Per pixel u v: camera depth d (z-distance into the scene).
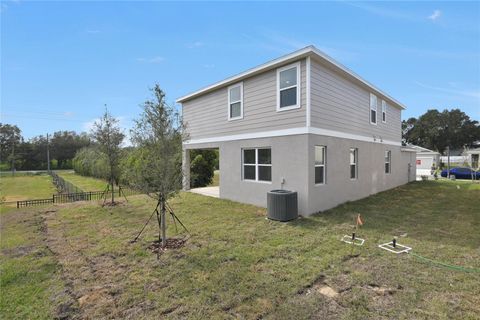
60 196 12.23
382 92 11.88
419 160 33.25
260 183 8.99
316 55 7.47
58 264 4.37
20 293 3.46
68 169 55.53
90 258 4.61
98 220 7.45
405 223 6.75
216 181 19.72
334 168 8.77
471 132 50.81
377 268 4.04
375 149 11.99
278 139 8.33
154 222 7.14
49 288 3.58
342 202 9.27
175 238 5.62
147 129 5.30
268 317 2.87
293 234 5.83
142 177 5.29
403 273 3.87
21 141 55.12
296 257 4.50
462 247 4.95
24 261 4.50
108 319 2.88
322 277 3.79
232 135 10.20
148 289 3.49
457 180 19.81
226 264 4.25
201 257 4.54
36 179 31.42
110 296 3.34
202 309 3.03
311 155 7.61
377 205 9.09
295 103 7.88
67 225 6.96
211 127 11.38
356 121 10.30
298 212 7.69
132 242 5.42
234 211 8.24
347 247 4.97
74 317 2.94
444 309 2.96
